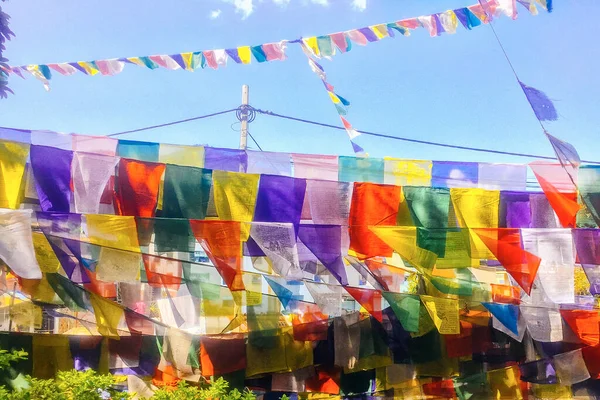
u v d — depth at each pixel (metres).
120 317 3.67
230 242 3.58
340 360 3.97
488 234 3.74
